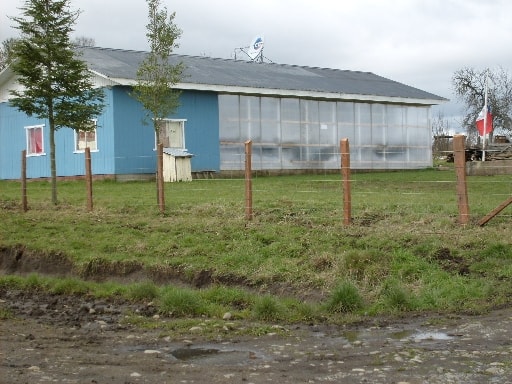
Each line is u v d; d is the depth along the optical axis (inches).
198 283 451.5
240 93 1280.8
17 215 650.8
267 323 336.5
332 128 1425.9
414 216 514.3
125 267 486.3
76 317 362.3
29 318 361.4
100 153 1139.3
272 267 438.0
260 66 1536.7
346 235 473.4
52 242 548.7
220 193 743.1
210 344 295.3
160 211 609.9
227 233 514.0
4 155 1317.7
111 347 291.9
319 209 566.6
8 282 462.6
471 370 243.3
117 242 531.5
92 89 745.6
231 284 437.1
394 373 242.8
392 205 575.5
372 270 402.9
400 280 391.9
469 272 397.4
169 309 365.7
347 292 360.8
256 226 521.3
